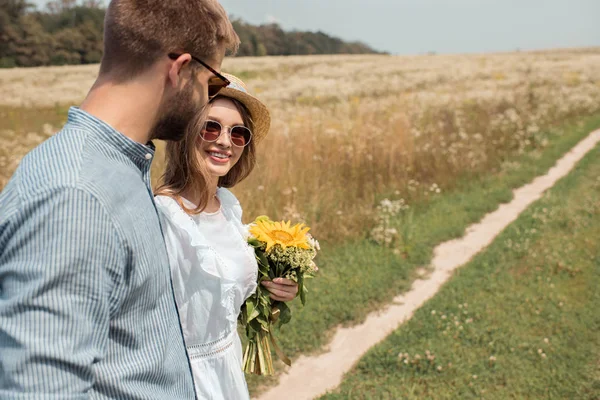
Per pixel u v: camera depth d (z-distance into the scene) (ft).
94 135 3.69
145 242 3.76
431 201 28.35
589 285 18.95
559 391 13.24
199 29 3.93
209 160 6.31
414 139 33.71
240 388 6.31
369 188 26.94
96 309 3.30
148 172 4.12
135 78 3.84
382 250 21.65
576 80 76.02
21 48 161.07
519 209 28.60
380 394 13.15
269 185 22.27
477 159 34.81
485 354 14.79
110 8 3.86
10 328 3.07
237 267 6.36
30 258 3.17
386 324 16.78
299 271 7.09
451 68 104.83
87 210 3.32
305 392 13.48
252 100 6.44
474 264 21.16
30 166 3.53
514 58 132.26
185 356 4.45
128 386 3.69
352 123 33.73
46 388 3.03
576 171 35.58
